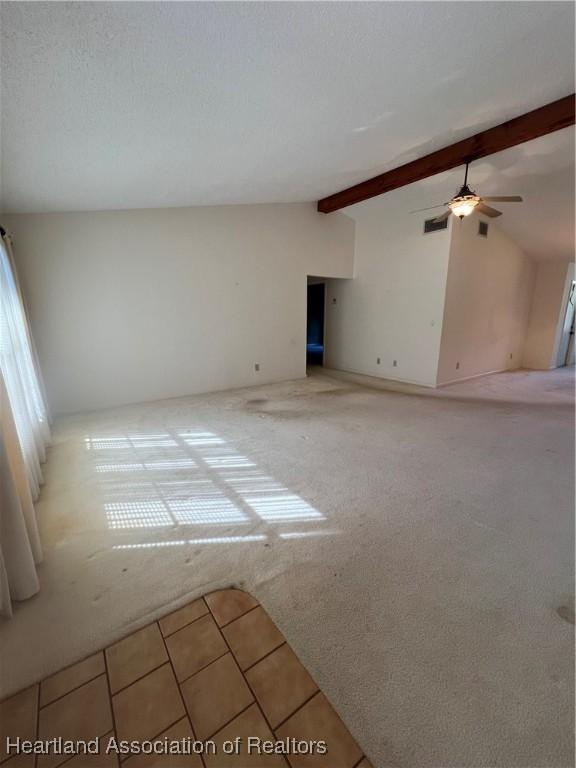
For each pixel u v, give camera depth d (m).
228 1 1.37
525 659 1.28
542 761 1.00
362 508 2.25
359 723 1.09
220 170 3.42
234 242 5.22
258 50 1.70
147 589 1.61
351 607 1.50
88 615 1.47
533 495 2.40
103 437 3.52
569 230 5.64
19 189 2.91
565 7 1.71
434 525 2.07
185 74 1.78
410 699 1.15
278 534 2.00
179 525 2.09
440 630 1.40
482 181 4.50
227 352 5.44
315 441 3.39
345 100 2.40
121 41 1.46
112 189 3.38
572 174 4.11
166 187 3.65
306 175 4.15
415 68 2.12
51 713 1.12
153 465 2.90
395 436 3.51
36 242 3.85
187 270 4.87
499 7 1.68
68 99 1.78
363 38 1.75
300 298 6.09
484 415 4.20
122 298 4.45
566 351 8.01
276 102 2.25
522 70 2.31
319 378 6.39
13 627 1.41
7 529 1.47
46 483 2.61
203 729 1.08
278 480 2.62
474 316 6.10
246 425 3.86
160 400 4.88
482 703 1.14
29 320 3.85
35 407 3.00
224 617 1.45
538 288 7.38
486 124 3.20
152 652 1.31
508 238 6.34
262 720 1.10
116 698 1.16
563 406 4.59
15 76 1.52
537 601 1.54
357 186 4.99
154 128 2.29
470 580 1.65
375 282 6.40
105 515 2.20
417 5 1.58
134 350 4.64
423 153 3.84
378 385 5.87
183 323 4.96
